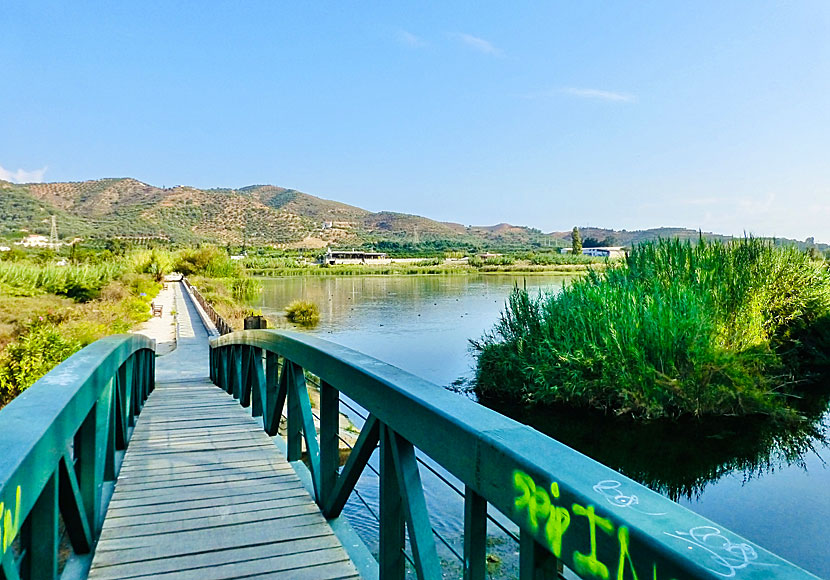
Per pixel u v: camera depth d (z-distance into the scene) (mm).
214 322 20250
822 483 7848
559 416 11242
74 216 177250
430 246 160250
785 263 13828
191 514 3039
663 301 11516
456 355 18359
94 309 20750
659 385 10508
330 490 3025
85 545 2557
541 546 1158
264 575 2424
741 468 8508
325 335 23453
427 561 1818
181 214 186875
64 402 1845
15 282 25797
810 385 12703
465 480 1413
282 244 170625
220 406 6309
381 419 2037
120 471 3758
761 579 717
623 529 892
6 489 1161
